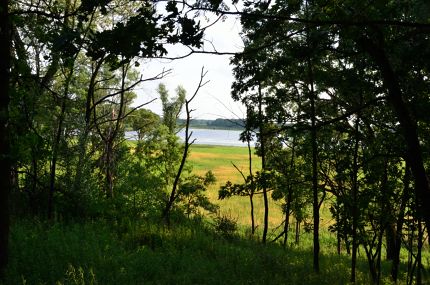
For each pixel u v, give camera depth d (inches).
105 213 648.4
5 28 299.4
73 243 417.7
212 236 663.8
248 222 1106.1
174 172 800.3
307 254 694.5
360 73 374.3
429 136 365.1
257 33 253.1
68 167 605.6
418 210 360.2
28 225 480.4
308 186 612.4
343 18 226.8
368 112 437.4
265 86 581.3
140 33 150.8
